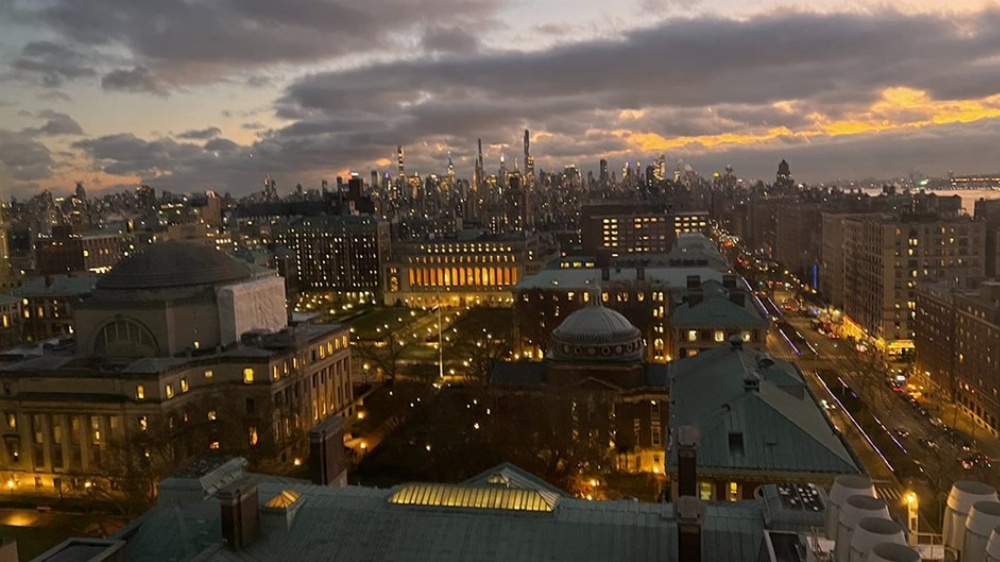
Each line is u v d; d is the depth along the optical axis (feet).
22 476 418.72
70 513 380.17
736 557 159.12
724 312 515.50
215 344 475.72
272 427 431.02
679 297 608.19
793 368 384.68
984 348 479.00
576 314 465.47
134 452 379.76
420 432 450.30
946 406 531.50
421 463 405.18
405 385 583.58
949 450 421.59
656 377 440.86
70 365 430.61
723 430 272.31
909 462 408.46
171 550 176.35
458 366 649.61
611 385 433.07
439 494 180.24
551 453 376.89
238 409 435.53
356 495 188.85
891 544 92.89
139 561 174.70
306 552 169.68
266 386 433.07
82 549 161.17
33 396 415.44
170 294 471.21
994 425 465.06
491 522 172.04
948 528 112.16
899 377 606.55
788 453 261.03
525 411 401.70
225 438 424.46
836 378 597.11
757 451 263.08
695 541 153.38
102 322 464.65
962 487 111.24
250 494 172.35
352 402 537.24
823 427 291.58
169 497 194.70
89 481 393.91
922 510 342.85
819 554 118.62
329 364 505.66
